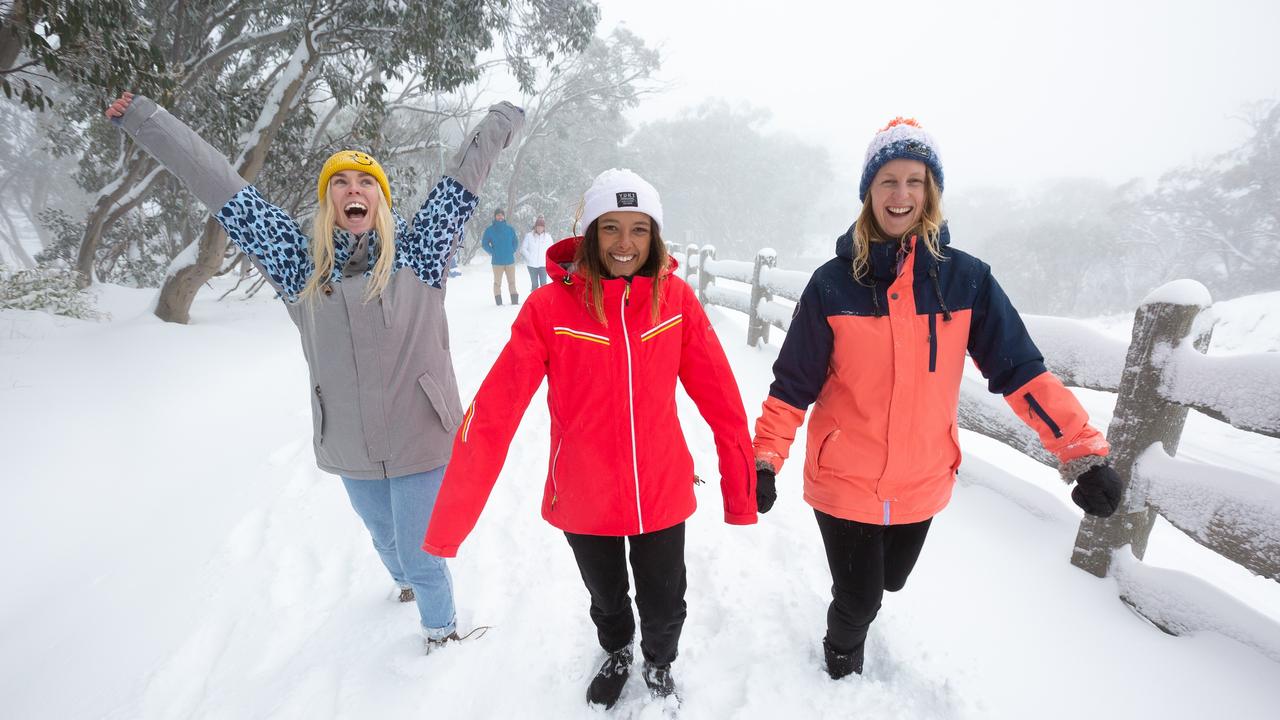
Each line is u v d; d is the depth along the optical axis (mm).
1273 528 1665
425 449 1944
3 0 5574
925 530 1782
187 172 1831
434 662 2064
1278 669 1694
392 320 1874
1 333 6410
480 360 6633
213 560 2807
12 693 2076
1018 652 1935
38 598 2607
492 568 2639
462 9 8594
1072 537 2406
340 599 2492
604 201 1488
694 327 1661
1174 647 1864
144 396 5102
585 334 1565
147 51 6422
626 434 1593
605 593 1754
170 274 7832
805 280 5172
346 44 10102
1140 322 2051
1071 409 1482
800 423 1726
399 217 2039
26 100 5930
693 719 1798
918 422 1626
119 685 2086
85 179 14414
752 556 2590
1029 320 2646
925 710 1766
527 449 4074
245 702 1961
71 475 3670
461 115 19953
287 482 3607
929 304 1593
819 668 1937
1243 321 9914
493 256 11344
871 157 1619
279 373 6168
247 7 10883
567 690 1938
